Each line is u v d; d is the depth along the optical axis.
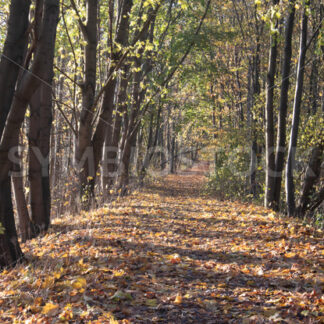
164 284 5.35
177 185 32.09
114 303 4.56
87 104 12.19
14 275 5.71
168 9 21.94
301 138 14.30
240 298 4.68
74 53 13.41
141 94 21.30
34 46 6.68
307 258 6.29
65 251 7.02
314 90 18.31
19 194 9.32
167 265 6.36
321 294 4.50
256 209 13.60
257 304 4.45
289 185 12.20
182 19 21.94
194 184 33.88
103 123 12.84
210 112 27.23
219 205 16.38
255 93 20.42
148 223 10.95
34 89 6.05
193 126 30.19
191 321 4.05
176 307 4.45
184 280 5.57
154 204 16.12
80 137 12.41
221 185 22.31
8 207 6.45
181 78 22.31
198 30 20.08
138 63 19.06
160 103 24.89
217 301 4.64
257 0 9.06
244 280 5.47
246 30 21.58
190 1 20.69
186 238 8.89
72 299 4.59
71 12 11.73
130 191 20.62
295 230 8.81
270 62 13.63
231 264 6.31
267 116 13.80
